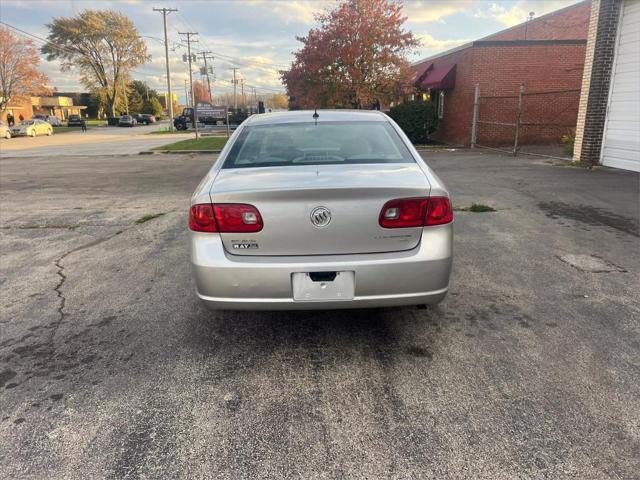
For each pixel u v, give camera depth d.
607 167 11.40
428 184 2.93
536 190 8.73
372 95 21.77
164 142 28.64
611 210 7.05
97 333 3.58
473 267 4.76
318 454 2.29
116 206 8.48
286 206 2.81
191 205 3.00
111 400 2.74
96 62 75.56
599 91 11.29
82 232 6.66
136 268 5.04
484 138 18.66
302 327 3.61
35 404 2.72
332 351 3.25
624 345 3.22
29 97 64.31
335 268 2.82
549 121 18.62
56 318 3.86
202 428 2.49
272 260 2.85
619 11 10.68
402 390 2.78
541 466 2.18
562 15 22.73
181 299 4.18
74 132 50.16
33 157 19.61
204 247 2.90
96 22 72.88
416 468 2.19
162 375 2.99
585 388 2.75
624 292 4.10
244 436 2.43
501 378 2.87
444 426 2.46
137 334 3.55
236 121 47.97
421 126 20.67
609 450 2.27
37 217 7.68
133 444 2.38
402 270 2.85
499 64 18.28
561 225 6.27
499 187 9.12
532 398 2.67
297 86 23.34
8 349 3.37
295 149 3.50
